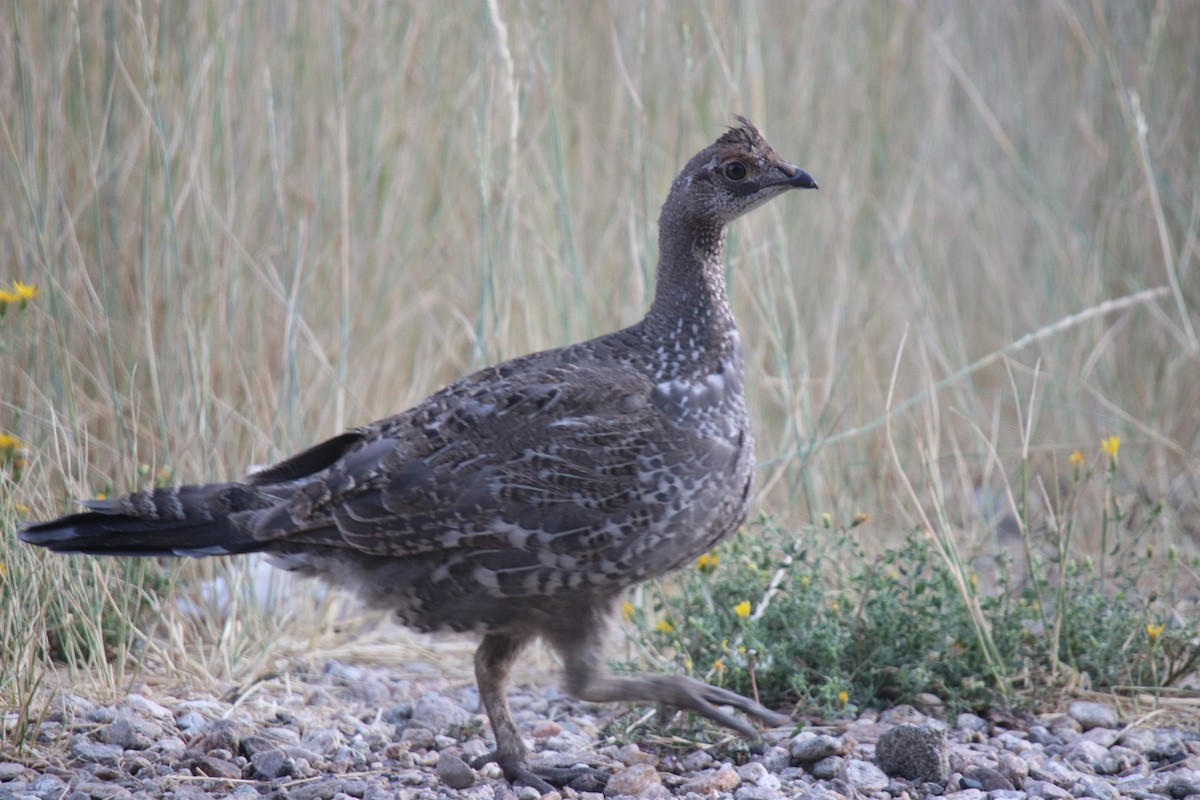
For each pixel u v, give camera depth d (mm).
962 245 15562
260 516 8117
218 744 8445
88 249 11992
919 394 12234
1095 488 13219
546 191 12844
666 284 8609
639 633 10133
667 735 8969
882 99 15062
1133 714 9305
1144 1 15000
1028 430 10242
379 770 8383
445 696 10070
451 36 13445
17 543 9242
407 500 7953
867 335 14297
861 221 14836
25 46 11531
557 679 10500
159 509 8141
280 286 12109
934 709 9391
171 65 12164
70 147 11922
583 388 8070
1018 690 9578
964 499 12547
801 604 9555
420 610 8266
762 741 8656
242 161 12492
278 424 11633
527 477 7879
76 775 7785
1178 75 14906
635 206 12680
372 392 12844
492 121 12930
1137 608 10430
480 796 7797
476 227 13242
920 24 15609
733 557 10008
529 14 13445
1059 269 14883
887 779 8055
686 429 8125
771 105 14344
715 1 13453
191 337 11273
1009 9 15945
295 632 11039
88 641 9617
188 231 12039
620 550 7957
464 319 12547
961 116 15938
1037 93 15758
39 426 10922
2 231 11648
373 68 13031
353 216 12883
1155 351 14430
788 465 12430
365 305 12852
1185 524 12883
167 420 11430
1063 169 15312
